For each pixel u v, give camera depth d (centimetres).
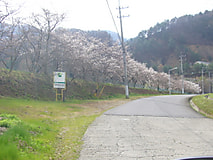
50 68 2497
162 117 1268
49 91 2120
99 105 1983
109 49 3562
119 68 3584
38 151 550
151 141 721
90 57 2795
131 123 1053
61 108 1515
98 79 3056
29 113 1126
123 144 679
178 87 7338
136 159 540
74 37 2973
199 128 965
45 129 809
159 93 5459
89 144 675
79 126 966
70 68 2314
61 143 678
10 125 663
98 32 4662
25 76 2095
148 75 5550
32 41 2208
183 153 592
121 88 4084
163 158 548
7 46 1534
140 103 2191
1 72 1886
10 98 1527
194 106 1945
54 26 2330
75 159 535
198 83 8269
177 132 874
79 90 2747
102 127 948
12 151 468
